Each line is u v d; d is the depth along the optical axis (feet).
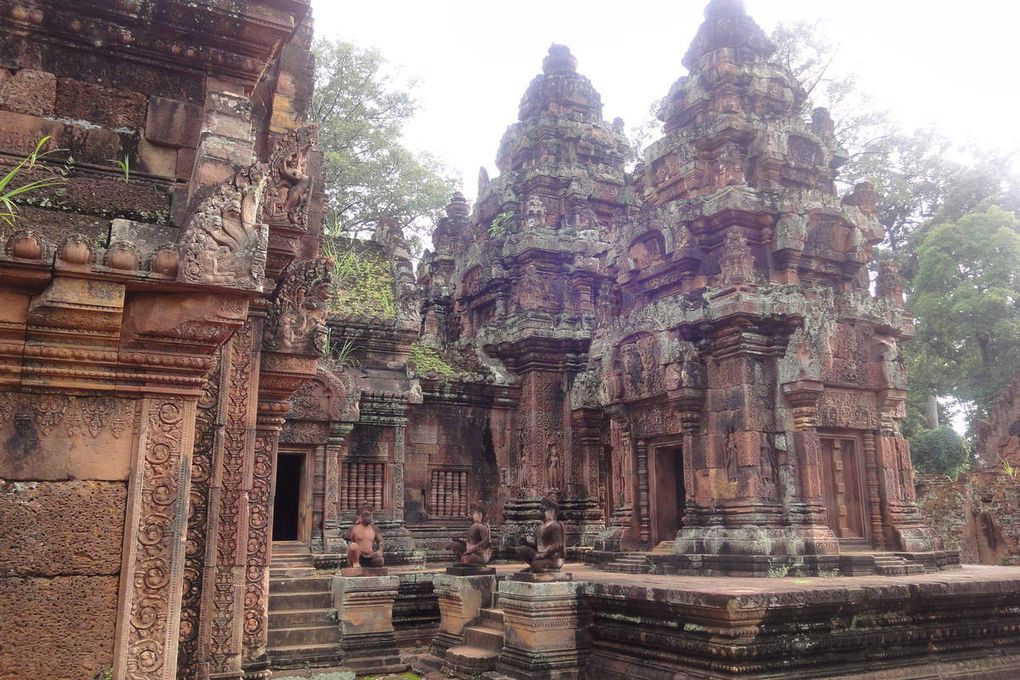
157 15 14.84
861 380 50.67
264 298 19.54
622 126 84.69
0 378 11.84
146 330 12.39
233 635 17.70
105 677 11.99
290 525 55.57
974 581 34.78
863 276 56.29
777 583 36.37
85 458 12.35
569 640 34.45
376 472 57.11
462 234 90.48
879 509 49.62
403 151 93.61
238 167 13.44
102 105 14.78
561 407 69.41
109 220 13.70
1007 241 87.81
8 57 14.14
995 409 85.71
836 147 57.47
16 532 11.78
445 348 72.08
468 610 40.45
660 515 53.72
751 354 47.80
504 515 67.72
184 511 12.80
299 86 21.45
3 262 11.26
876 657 30.99
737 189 50.83
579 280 71.56
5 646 11.50
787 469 46.65
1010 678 33.45
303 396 51.34
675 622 30.58
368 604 40.68
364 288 60.18
